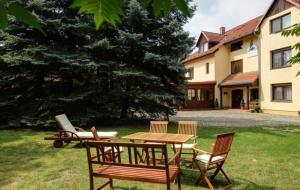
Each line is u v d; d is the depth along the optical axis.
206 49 31.14
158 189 5.21
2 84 13.38
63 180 5.73
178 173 4.92
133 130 12.48
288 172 6.26
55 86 13.91
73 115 13.16
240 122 15.84
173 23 13.28
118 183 5.53
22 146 8.98
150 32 13.98
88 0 0.79
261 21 22.86
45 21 12.16
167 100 14.23
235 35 27.38
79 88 13.67
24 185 5.46
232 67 28.08
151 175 4.38
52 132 11.96
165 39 13.93
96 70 13.39
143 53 13.89
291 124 14.64
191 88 28.31
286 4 20.23
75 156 7.67
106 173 4.54
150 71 14.16
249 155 7.71
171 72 14.25
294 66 19.69
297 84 19.52
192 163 6.33
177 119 17.88
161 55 13.87
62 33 13.16
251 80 23.30
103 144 4.46
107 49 13.02
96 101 13.49
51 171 6.32
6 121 13.65
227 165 6.77
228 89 28.62
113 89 14.18
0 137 10.60
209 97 29.59
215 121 16.50
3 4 0.85
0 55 13.05
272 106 22.02
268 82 22.39
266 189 5.26
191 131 7.60
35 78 13.84
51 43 13.34
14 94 13.93
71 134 9.21
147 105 14.49
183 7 0.86
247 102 25.62
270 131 11.94
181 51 14.16
